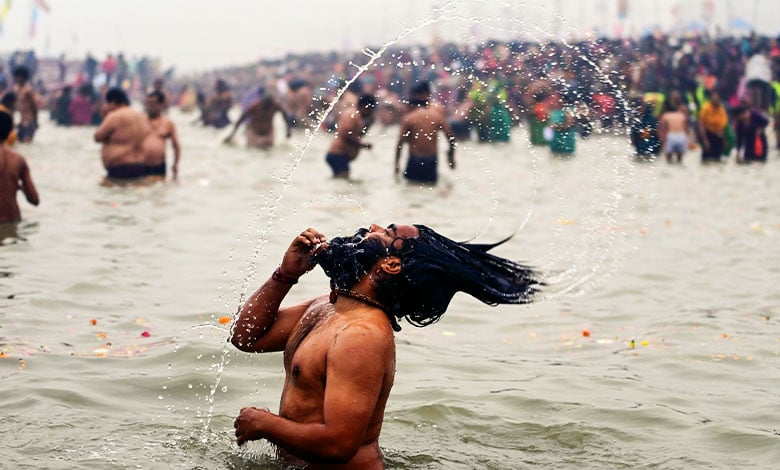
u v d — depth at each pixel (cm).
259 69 5541
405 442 460
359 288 396
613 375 578
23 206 1181
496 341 657
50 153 1991
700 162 2225
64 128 3055
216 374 551
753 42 2997
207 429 464
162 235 1019
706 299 793
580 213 1245
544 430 481
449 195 1450
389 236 399
